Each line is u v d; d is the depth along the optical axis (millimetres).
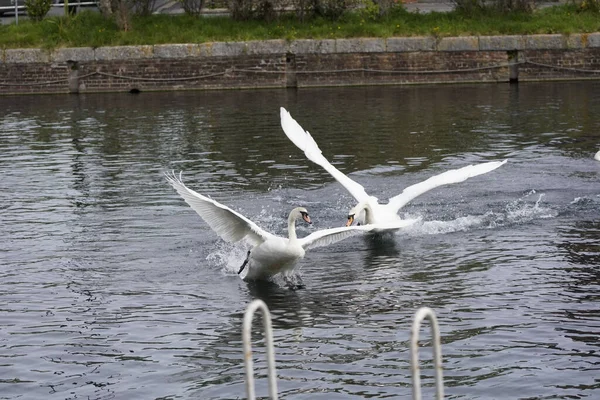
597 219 14016
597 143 19797
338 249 13031
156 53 31250
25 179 17641
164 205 15359
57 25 32562
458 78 31188
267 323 5578
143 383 8562
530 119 23172
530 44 31062
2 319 10273
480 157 18719
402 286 11258
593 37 30969
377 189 16266
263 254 11227
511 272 11609
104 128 23625
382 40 31062
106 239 13430
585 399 7973
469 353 9055
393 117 24125
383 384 8398
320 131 22281
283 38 31312
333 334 9695
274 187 16578
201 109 26625
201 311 10492
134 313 10438
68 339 9672
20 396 8320
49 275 11828
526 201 15180
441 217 14414
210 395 8273
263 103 27453
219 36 31750
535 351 9039
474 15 32875
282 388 8383
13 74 31531
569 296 10609
